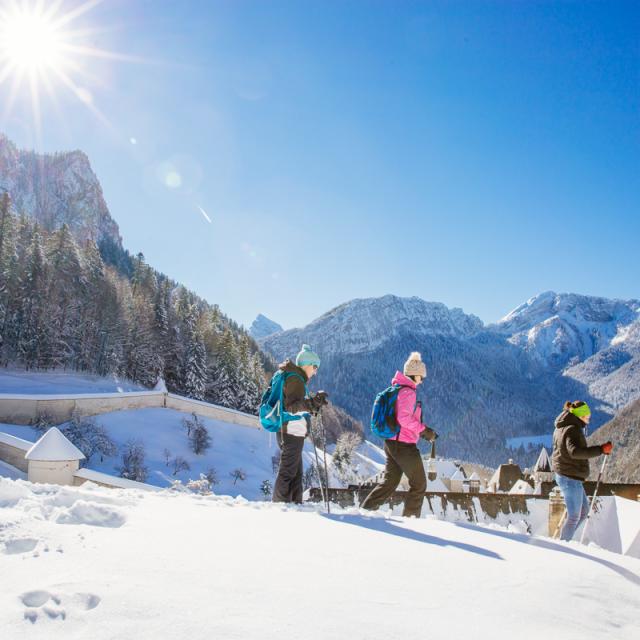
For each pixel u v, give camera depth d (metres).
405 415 5.88
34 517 3.70
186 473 51.91
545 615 2.69
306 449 75.44
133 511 4.20
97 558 2.89
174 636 2.03
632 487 13.20
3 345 73.44
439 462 65.25
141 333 86.94
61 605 2.27
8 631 2.02
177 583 2.57
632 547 7.91
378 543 3.78
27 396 47.88
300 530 4.03
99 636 2.00
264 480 56.69
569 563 3.68
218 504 5.26
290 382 6.17
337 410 145.25
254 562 3.04
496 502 12.21
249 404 87.88
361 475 83.56
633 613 2.94
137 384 84.81
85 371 80.50
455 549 3.81
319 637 2.11
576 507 6.25
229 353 89.88
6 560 2.80
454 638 2.25
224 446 62.12
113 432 53.66
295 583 2.72
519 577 3.23
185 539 3.46
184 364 87.88
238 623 2.17
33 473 15.84
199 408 67.81
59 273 81.06
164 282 101.62
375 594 2.68
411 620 2.39
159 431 58.09
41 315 75.12
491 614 2.60
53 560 2.82
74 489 5.20
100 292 86.38
